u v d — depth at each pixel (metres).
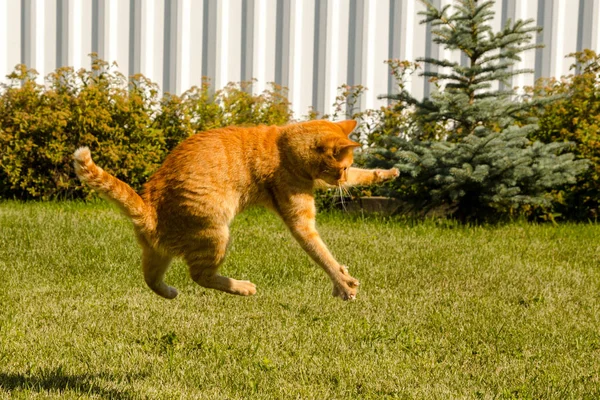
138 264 7.32
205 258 4.53
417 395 4.56
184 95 11.30
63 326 5.60
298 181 4.77
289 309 6.22
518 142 9.43
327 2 12.01
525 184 9.64
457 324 5.91
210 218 4.47
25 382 4.48
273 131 4.84
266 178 4.71
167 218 4.49
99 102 10.88
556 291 6.89
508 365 5.11
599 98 10.75
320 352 5.27
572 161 9.82
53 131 10.70
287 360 5.09
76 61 12.03
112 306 6.12
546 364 5.15
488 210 10.02
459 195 9.34
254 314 6.05
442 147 9.51
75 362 4.91
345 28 12.15
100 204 10.71
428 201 9.98
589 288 7.04
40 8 12.02
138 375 4.77
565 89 11.03
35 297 6.27
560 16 12.23
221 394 4.46
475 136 9.33
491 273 7.38
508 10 12.18
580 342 5.56
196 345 5.29
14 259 7.34
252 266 7.32
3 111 11.07
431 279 7.18
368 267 7.46
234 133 4.74
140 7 11.91
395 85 12.24
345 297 4.61
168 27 12.01
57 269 7.11
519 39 9.66
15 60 12.05
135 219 4.46
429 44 12.19
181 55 11.95
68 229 8.45
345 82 12.20
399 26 12.12
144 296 6.42
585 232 9.48
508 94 9.91
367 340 5.52
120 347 5.19
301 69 12.16
